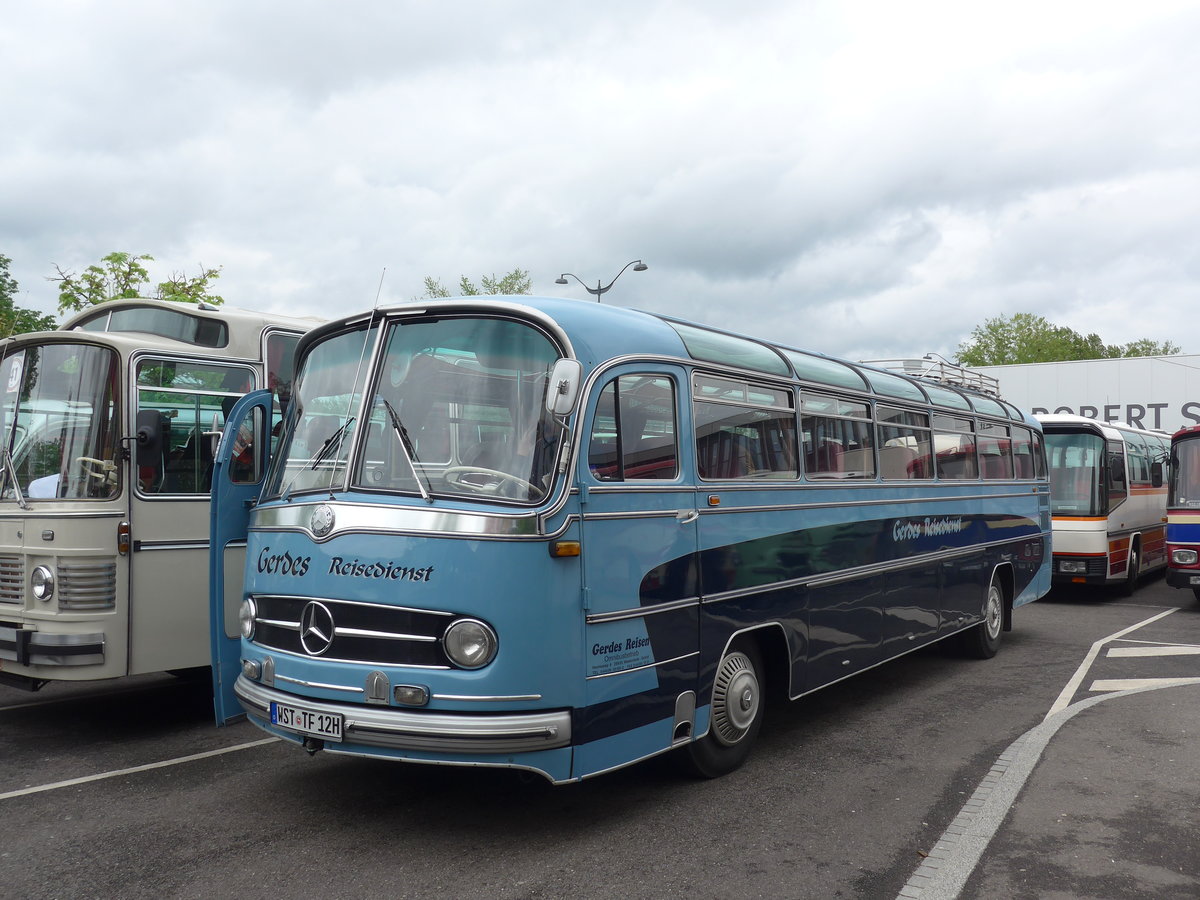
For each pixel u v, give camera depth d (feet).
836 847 15.92
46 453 22.67
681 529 18.03
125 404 22.62
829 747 22.21
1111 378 103.14
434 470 15.64
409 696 14.73
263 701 16.48
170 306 24.88
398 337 17.01
